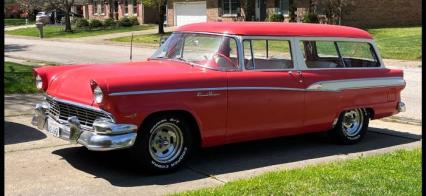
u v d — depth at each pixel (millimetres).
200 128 6074
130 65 6496
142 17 48812
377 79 7656
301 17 34594
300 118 6887
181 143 6074
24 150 6809
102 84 5445
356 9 33781
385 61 21562
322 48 7180
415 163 6055
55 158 6508
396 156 6465
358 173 5660
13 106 9820
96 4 54781
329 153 7117
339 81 7203
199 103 5988
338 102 7238
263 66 6594
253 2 36312
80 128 5770
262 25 6805
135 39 34719
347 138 7523
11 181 5625
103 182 5688
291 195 4941
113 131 5500
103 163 6355
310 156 6945
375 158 6395
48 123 6324
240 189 5125
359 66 7590
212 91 6066
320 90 7000
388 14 34781
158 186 5609
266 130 6602
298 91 6797
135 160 5871
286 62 6809
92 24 46406
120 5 51594
